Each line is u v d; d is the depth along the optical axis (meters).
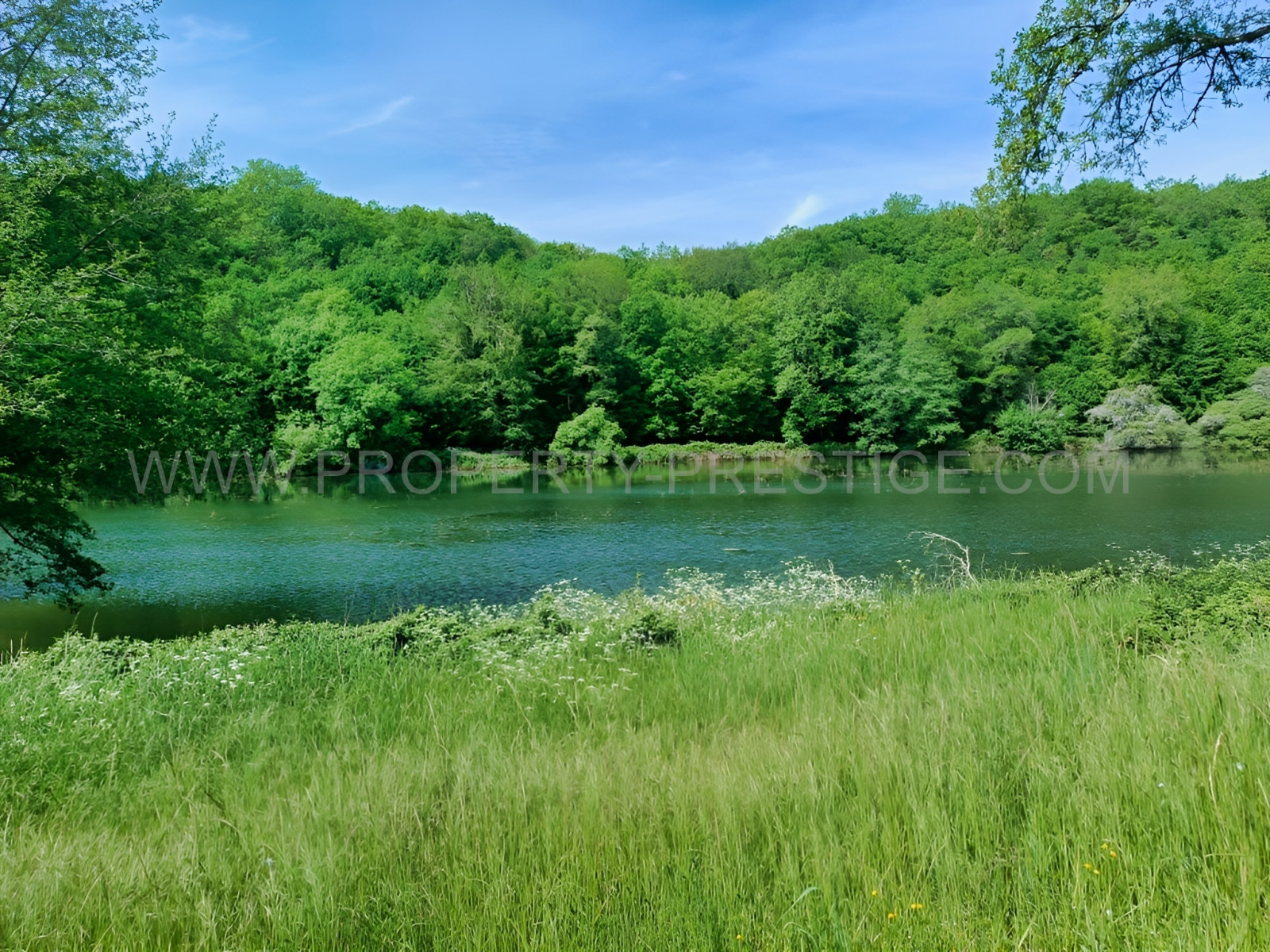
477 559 19.14
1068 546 18.92
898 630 7.04
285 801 3.67
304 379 45.72
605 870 2.56
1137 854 2.34
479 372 54.44
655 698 5.58
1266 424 49.09
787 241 94.69
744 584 15.65
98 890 2.75
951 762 3.03
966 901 2.25
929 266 77.19
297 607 14.74
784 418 62.22
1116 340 56.84
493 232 89.81
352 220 76.50
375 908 2.45
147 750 4.88
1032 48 9.48
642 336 64.75
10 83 12.84
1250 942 1.91
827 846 2.54
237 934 2.41
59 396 11.43
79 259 13.25
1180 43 8.79
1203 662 3.90
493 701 5.66
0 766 4.41
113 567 18.44
